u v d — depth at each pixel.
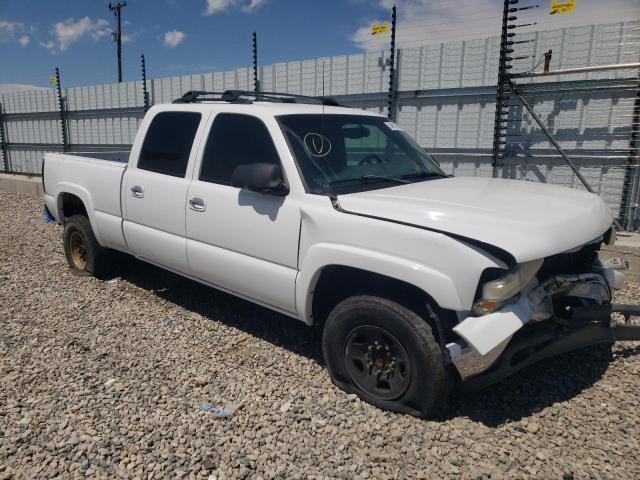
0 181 14.49
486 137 8.07
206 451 2.88
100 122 14.29
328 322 3.47
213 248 4.16
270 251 3.72
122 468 2.74
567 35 7.16
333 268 3.43
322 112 4.18
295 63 10.10
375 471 2.73
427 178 4.15
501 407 3.31
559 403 3.37
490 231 2.81
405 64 8.66
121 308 5.11
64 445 2.92
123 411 3.27
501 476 2.68
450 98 8.30
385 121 4.69
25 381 3.64
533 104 7.53
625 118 6.89
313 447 2.93
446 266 2.86
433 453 2.86
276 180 3.51
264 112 3.95
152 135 4.84
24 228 9.12
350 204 3.32
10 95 16.48
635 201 6.98
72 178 5.78
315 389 3.54
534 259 2.77
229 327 4.65
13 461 2.79
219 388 3.56
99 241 5.60
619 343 4.21
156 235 4.67
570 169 7.41
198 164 4.30
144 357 4.05
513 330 2.80
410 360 3.06
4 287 5.75
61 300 5.33
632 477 2.67
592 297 3.33
